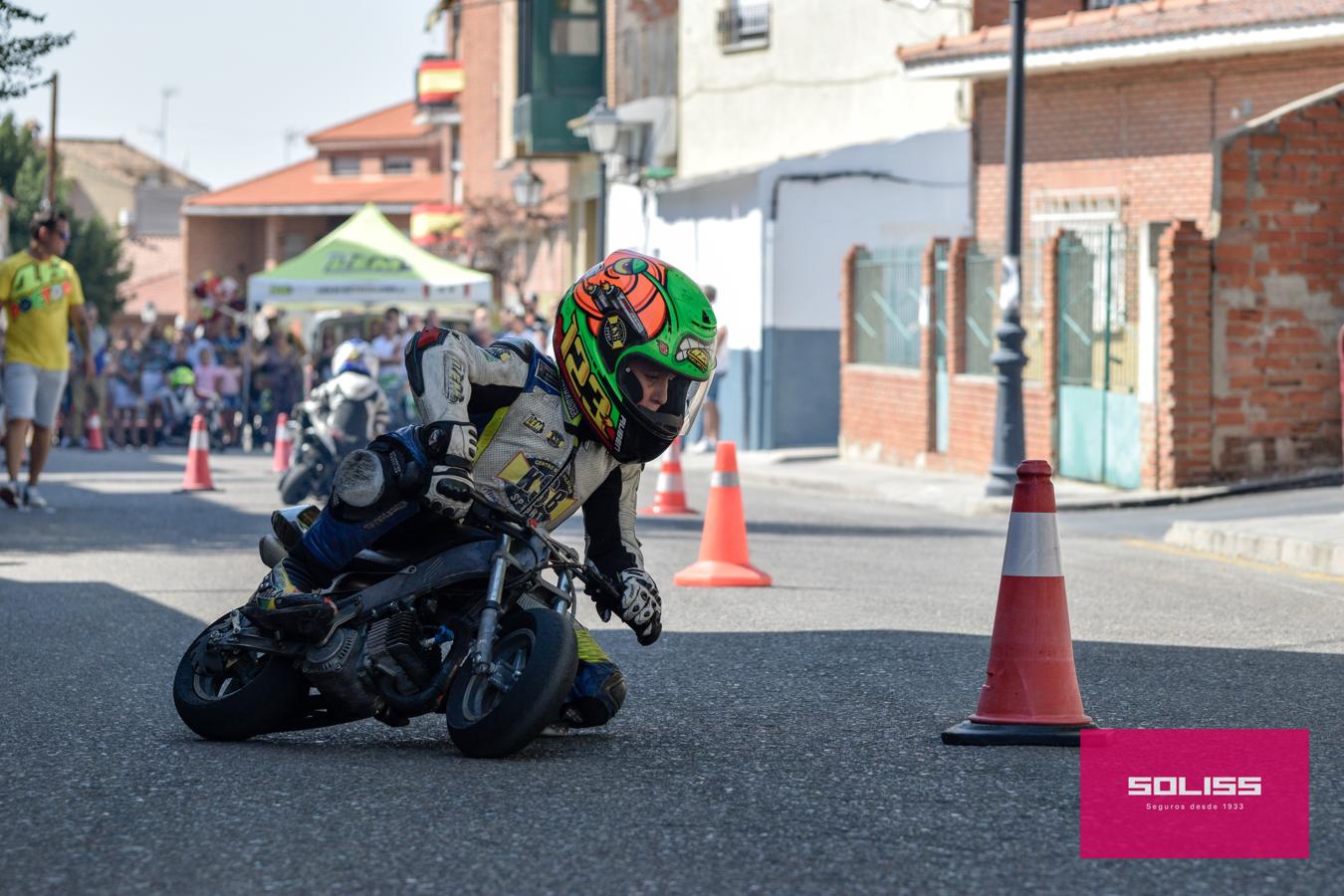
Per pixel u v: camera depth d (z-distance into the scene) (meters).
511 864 11.98
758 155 81.88
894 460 61.19
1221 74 56.09
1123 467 48.25
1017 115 46.88
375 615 15.77
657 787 14.44
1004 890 11.43
